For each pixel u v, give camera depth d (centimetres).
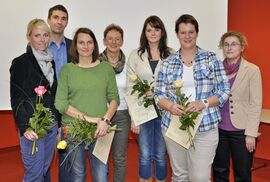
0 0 408
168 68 252
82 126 236
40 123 232
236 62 270
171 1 424
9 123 481
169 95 251
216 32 413
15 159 454
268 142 425
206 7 414
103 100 254
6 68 418
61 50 311
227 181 287
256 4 413
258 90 263
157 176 311
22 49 420
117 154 302
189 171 254
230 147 279
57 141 270
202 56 243
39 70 249
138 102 291
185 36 239
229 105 271
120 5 435
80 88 246
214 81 243
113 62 302
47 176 297
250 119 265
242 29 427
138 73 297
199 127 240
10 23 414
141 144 303
